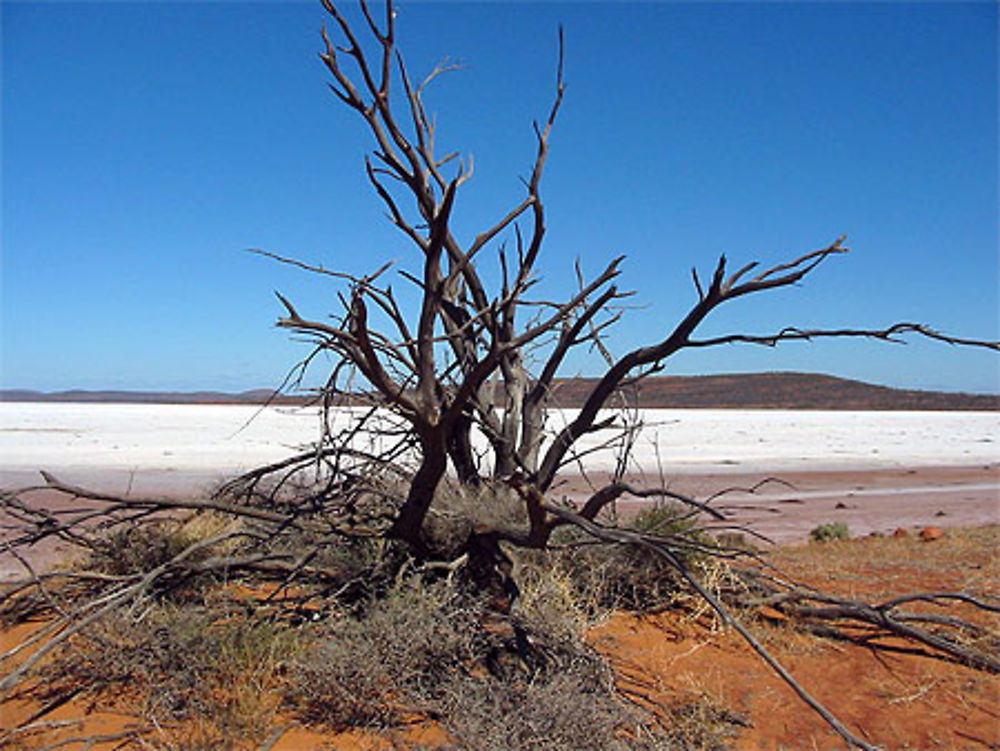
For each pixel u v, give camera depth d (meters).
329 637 5.51
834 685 5.86
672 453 32.53
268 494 9.13
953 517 18.03
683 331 5.91
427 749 4.65
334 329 5.11
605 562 6.96
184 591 6.56
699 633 6.60
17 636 6.15
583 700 4.70
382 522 7.12
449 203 5.38
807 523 16.03
